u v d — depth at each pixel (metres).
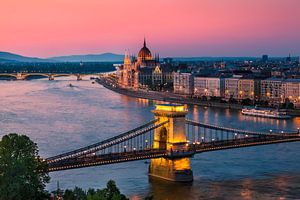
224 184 170.25
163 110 184.62
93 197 101.88
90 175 179.50
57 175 178.50
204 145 193.00
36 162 120.00
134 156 172.75
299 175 181.75
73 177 176.12
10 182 108.31
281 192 160.88
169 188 166.12
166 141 185.75
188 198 154.88
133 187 166.38
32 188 111.19
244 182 172.12
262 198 154.62
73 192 112.75
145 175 181.62
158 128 186.25
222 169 190.88
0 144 116.69
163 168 177.88
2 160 111.69
